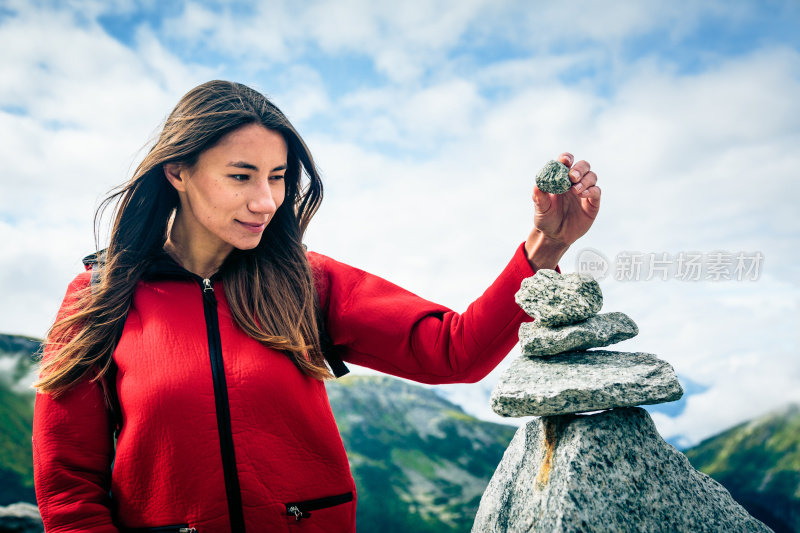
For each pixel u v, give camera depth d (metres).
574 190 2.16
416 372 2.50
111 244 2.33
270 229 2.48
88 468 2.21
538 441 2.20
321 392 2.36
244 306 2.28
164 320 2.21
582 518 1.86
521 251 2.34
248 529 2.06
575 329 2.06
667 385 1.91
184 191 2.29
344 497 2.25
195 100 2.24
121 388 2.17
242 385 2.13
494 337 2.34
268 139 2.19
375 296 2.55
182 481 2.05
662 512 1.91
